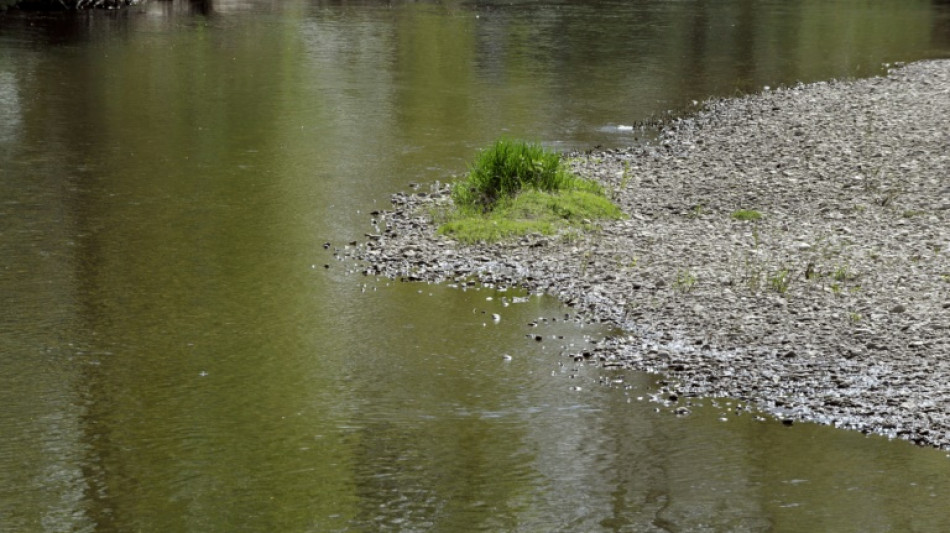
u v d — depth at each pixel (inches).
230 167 867.4
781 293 599.5
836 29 1771.7
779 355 518.9
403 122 1038.4
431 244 689.0
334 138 970.1
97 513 379.9
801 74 1333.7
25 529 369.1
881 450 429.7
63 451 423.2
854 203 768.3
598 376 503.2
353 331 553.9
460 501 390.6
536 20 1792.6
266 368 506.3
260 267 644.7
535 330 558.9
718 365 510.3
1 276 615.8
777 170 860.6
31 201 763.4
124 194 786.8
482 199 767.7
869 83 1238.9
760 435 443.5
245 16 1815.9
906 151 905.5
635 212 755.4
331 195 794.8
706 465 418.9
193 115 1049.5
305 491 396.5
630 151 935.0
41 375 491.5
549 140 975.6
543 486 402.0
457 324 565.6
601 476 410.0
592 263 653.9
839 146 927.0
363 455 424.8
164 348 525.7
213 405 466.6
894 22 1877.5
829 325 552.4
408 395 481.1
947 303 576.4
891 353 517.0
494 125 1031.6
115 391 478.0
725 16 1900.8
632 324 563.2
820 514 382.0
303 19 1777.8
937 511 383.6
